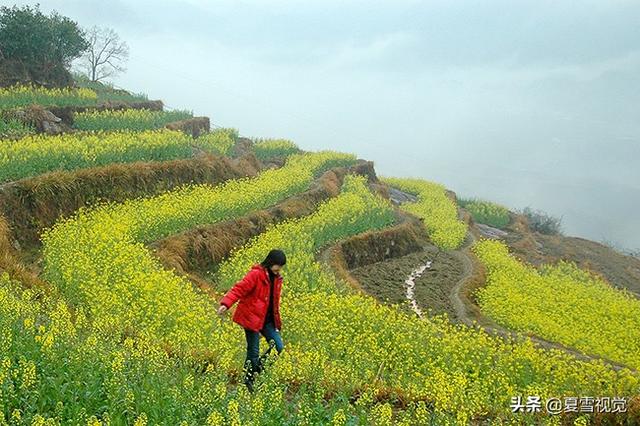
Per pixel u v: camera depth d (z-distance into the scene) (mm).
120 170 29109
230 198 30922
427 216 53500
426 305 28625
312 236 32375
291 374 10938
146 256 20469
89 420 7180
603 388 14594
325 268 28453
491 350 17484
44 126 36406
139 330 13250
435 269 37062
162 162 33156
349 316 19812
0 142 26922
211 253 26625
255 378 10469
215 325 15039
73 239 20250
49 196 24438
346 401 9898
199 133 54438
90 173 27250
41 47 46062
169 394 8859
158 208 26562
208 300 19359
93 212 24703
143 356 10055
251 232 30375
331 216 35438
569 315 29156
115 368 8867
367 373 12766
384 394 11617
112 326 12430
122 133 38750
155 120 48031
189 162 35062
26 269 17953
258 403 8523
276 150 60031
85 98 44500
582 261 58125
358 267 34844
